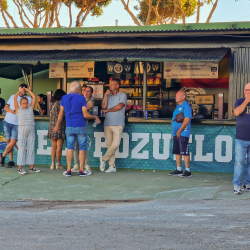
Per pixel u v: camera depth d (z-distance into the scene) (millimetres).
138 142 11961
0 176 10812
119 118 11414
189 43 12438
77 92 10875
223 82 17188
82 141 10867
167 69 14477
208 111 14148
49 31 13320
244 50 11898
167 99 17719
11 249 4805
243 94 11828
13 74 17312
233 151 11352
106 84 16484
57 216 6828
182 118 10664
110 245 4973
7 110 11945
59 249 4809
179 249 4793
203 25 12289
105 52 12664
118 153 12086
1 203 8156
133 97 16688
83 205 7914
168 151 11797
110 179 10539
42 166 12672
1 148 12859
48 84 18922
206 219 6457
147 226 6000
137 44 12859
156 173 11555
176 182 10133
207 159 11500
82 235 5477
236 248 4820
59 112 11469
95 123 11656
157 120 11734
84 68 15383
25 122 11078
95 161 12273
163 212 7070
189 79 17531
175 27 12492
